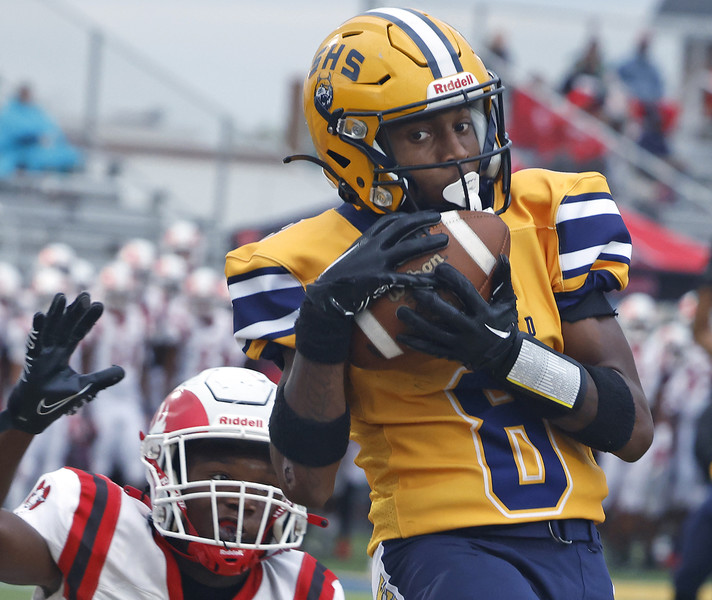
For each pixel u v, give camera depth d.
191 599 8.78
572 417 7.48
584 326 7.89
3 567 8.20
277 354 7.84
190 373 33.38
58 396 7.91
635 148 45.62
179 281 33.66
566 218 7.95
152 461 8.88
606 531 36.41
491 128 7.76
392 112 7.46
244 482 8.48
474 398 7.69
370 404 7.82
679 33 48.00
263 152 44.06
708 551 20.36
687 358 36.44
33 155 42.84
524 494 7.54
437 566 7.36
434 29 7.71
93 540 8.48
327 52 7.93
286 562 9.25
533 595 7.16
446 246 7.23
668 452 36.09
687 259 39.28
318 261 7.78
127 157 43.72
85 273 34.50
